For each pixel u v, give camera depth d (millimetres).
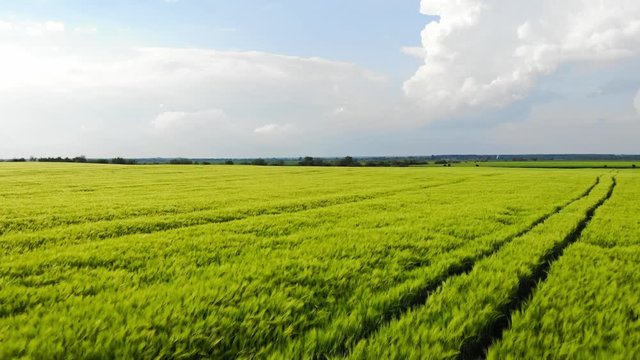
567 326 4527
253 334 4184
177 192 25578
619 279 6539
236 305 5008
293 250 8508
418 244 9258
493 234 10859
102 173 48125
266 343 4078
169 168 61969
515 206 18297
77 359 3506
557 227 12180
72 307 4668
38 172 48750
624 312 4926
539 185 34844
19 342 3648
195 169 60719
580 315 4879
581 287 6000
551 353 3900
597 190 29359
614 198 23453
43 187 28656
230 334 4160
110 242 9227
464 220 13703
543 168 92688
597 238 10617
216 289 5441
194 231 10977
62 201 19266
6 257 7488
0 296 5094
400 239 9984
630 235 11094
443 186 33719
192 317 4477
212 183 34625
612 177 50906
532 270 7191
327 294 5656
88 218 13750
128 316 4391
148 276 6352
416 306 5332
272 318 4590
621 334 4270
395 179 43281
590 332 4297
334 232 10914
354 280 6219
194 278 6059
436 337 4121
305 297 5352
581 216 14883
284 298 5246
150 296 5238
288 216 14375
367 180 41062
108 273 6414
